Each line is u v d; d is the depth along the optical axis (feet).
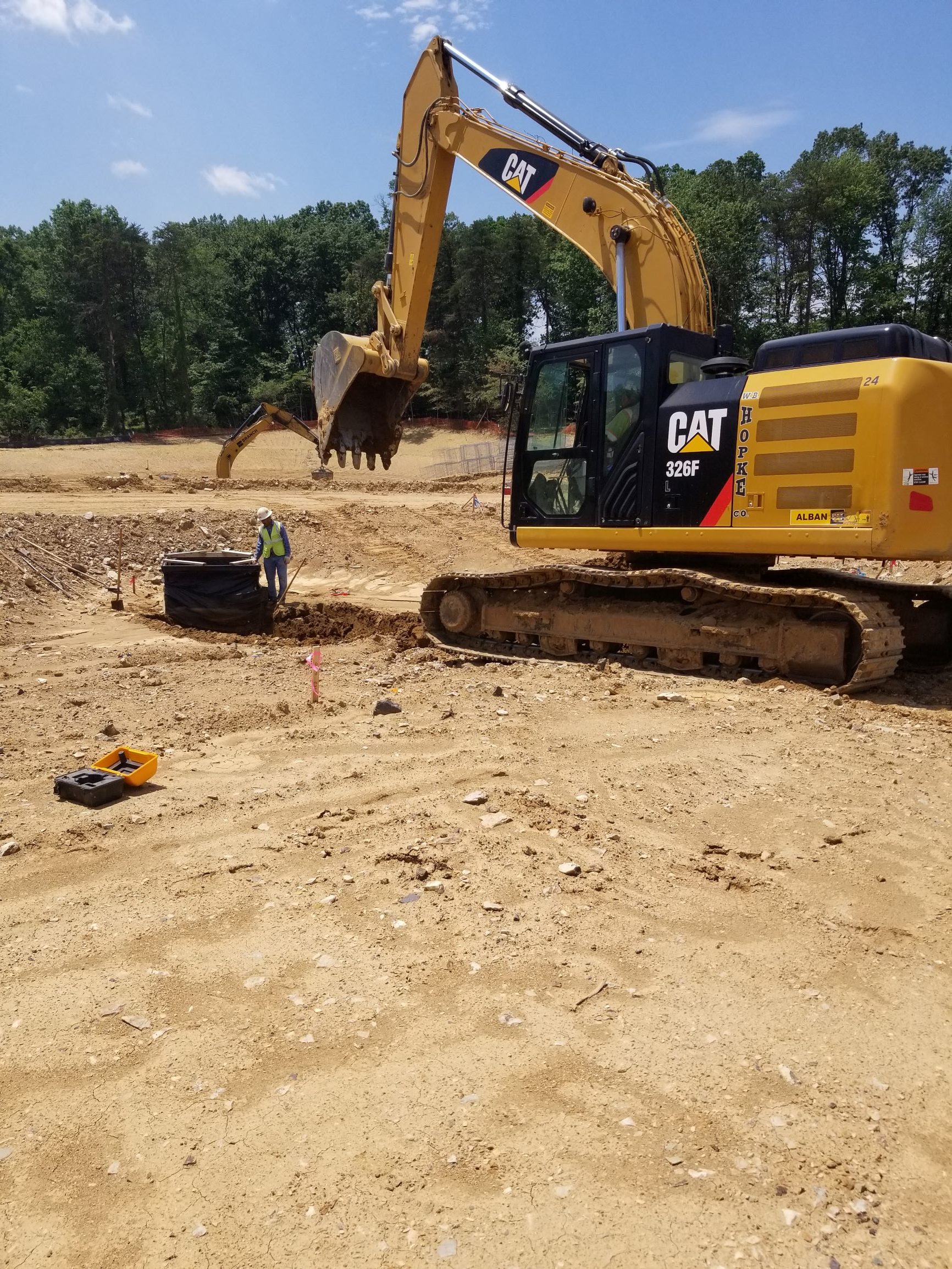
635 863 15.64
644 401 29.86
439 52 36.68
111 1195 8.73
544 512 33.32
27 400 209.87
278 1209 8.54
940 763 20.98
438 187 37.27
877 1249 8.08
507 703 25.58
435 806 17.89
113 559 59.00
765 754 21.36
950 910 14.30
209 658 33.60
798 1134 9.46
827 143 232.94
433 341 214.69
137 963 12.67
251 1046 10.87
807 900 14.49
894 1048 10.94
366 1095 10.01
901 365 25.25
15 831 16.96
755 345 180.86
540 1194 8.64
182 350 234.79
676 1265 7.89
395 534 73.36
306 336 265.34
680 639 30.25
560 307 241.76
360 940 13.19
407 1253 8.02
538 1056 10.64
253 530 70.44
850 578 31.24
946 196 197.67
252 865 15.56
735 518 28.07
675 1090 10.10
